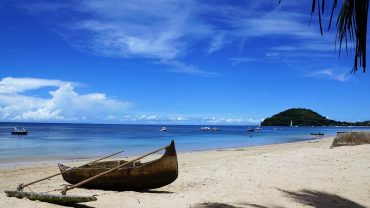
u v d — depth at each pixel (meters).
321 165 14.64
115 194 10.15
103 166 12.77
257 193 10.33
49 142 45.78
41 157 25.62
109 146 38.12
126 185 10.93
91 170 11.21
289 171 13.45
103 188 11.19
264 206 9.11
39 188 11.78
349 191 10.69
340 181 11.85
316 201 9.63
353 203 9.53
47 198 8.62
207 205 9.01
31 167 18.83
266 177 12.41
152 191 10.80
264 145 39.44
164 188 11.29
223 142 48.78
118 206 8.75
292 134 91.62
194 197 9.79
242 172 13.39
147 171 10.69
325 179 12.10
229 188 10.86
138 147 36.75
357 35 6.62
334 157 16.56
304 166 14.46
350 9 6.68
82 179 11.38
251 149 30.75
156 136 70.56
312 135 83.06
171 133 93.69
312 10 6.50
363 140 21.12
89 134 79.75
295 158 16.53
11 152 30.05
